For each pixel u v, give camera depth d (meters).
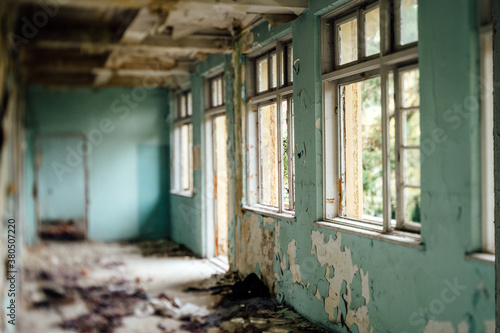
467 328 2.66
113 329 4.35
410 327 3.11
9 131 4.76
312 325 4.29
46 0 4.09
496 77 2.52
